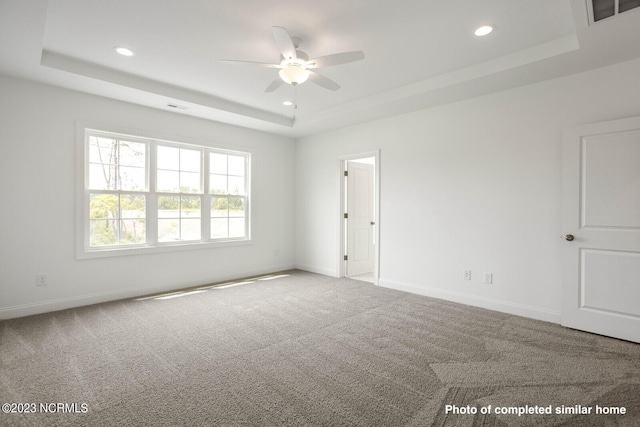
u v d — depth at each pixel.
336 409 1.85
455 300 3.92
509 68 2.96
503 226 3.54
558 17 2.38
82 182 3.71
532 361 2.41
